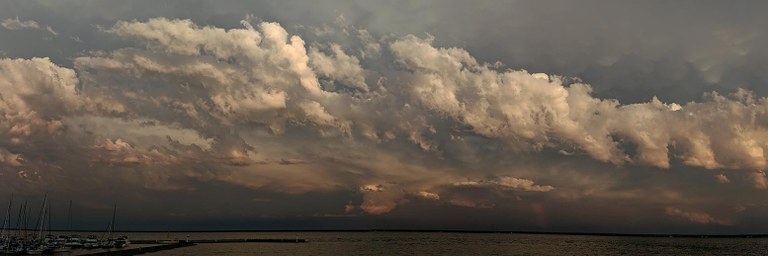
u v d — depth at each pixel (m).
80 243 157.25
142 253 152.00
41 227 164.62
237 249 193.88
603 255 197.00
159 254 153.75
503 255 189.12
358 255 180.00
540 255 192.38
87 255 122.00
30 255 126.00
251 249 196.62
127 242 184.88
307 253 179.38
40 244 138.75
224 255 156.38
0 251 125.19
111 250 143.88
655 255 198.88
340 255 175.25
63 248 146.12
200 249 188.50
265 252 180.12
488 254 194.62
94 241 160.88
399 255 183.38
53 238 160.88
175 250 176.25
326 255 172.25
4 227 159.00
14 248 126.75
